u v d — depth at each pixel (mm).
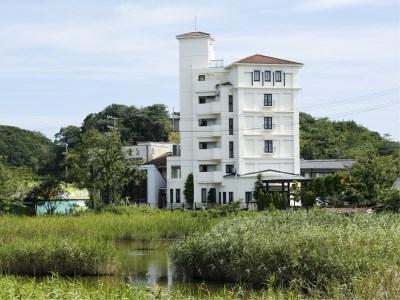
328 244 24984
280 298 20531
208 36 88750
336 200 58938
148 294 18594
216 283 27859
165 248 42188
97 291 19156
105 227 46375
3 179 63594
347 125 123062
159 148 101438
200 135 87312
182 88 89062
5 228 40094
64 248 30516
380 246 24219
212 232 30531
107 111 125188
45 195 72875
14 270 30281
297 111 86938
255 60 86125
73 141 117625
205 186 86438
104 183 72625
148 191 89438
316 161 92500
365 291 18047
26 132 124438
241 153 84812
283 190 72812
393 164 58438
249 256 26641
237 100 85125
